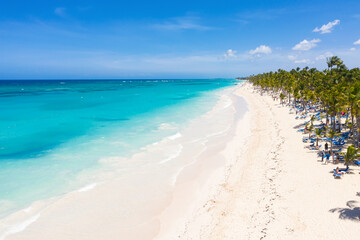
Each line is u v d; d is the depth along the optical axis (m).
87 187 20.16
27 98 90.12
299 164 24.09
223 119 48.50
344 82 43.00
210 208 17.45
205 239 14.28
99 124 43.03
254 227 15.10
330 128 36.75
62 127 40.59
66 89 153.88
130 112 56.50
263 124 43.75
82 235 14.66
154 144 31.42
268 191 19.28
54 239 14.23
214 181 21.62
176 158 26.86
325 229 14.41
